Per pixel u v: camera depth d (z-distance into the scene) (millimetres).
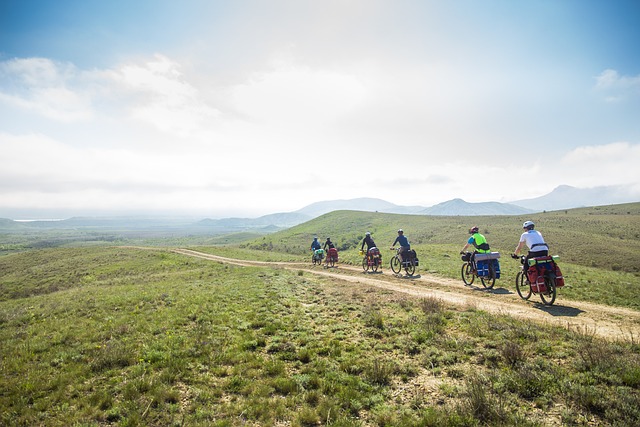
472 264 17484
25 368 8398
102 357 8695
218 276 30594
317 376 7465
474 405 5793
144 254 69875
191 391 7023
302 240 129875
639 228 78625
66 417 6160
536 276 12805
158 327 11633
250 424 5820
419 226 113375
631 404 5508
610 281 19359
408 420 5684
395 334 9984
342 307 13703
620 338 8641
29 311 16703
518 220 105938
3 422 6105
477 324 10141
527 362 7379
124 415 6199
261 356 8812
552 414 5609
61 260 70875
